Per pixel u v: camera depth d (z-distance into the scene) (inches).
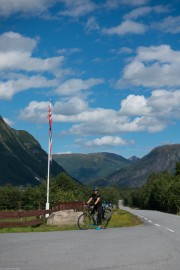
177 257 476.1
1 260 447.5
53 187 2508.6
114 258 466.3
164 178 4525.1
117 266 414.3
